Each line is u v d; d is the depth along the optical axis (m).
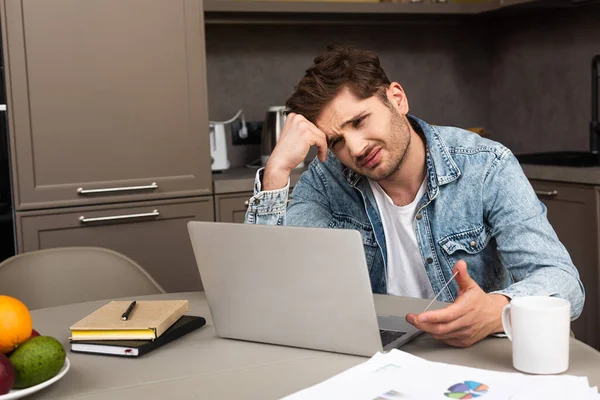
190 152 2.95
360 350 1.17
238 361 1.19
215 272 1.26
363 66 1.48
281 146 1.54
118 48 2.80
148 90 2.86
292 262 1.17
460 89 3.97
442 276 1.66
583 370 1.09
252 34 3.55
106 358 1.24
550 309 1.05
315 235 1.13
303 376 1.10
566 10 3.50
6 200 2.69
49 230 2.73
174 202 2.92
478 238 1.61
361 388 1.01
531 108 3.77
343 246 1.11
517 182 1.53
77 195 2.76
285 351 1.23
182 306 1.40
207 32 3.46
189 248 2.97
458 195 1.60
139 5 2.83
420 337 1.27
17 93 2.65
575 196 2.87
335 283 1.14
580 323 2.92
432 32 3.88
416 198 1.65
